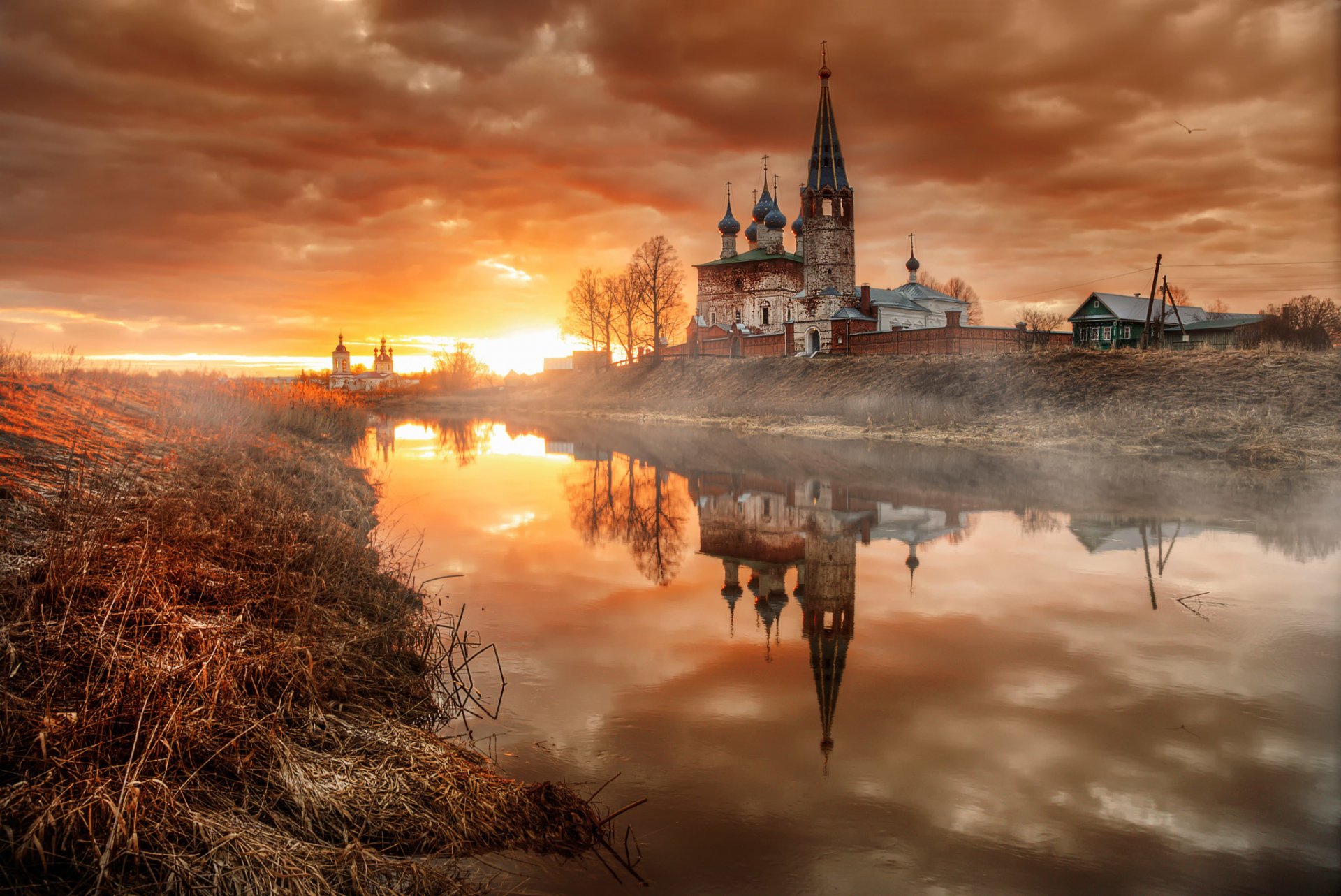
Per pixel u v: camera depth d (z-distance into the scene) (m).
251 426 19.27
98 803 4.20
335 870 4.43
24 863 3.89
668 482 23.19
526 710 7.21
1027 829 5.40
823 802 5.73
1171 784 5.93
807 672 8.20
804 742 6.63
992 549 13.70
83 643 5.45
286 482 14.34
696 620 9.95
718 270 80.81
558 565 12.88
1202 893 4.74
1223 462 24.06
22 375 15.91
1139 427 28.75
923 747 6.56
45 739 4.39
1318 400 28.02
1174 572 12.00
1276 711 7.16
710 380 61.34
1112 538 14.41
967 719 7.07
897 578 11.91
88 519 7.33
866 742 6.62
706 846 5.18
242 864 4.20
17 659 5.16
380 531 14.97
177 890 3.98
